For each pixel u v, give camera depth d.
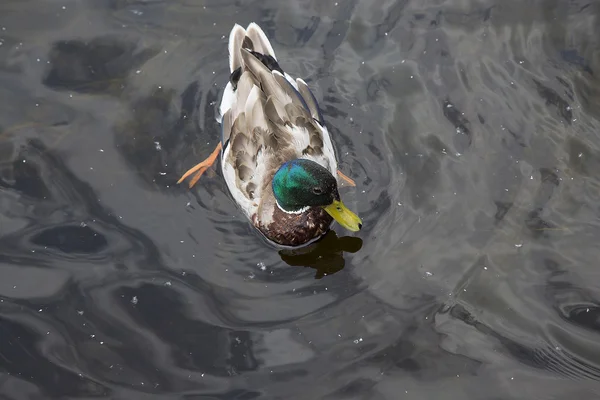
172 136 10.03
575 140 9.74
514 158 9.62
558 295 8.39
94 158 9.77
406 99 10.29
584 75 10.31
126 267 8.82
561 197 9.23
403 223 9.15
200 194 9.55
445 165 9.64
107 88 10.42
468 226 9.04
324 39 10.89
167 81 10.49
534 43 10.62
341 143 9.97
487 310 8.32
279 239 9.16
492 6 10.97
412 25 10.91
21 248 8.98
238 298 8.58
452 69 10.48
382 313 8.36
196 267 8.86
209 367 8.01
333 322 8.31
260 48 10.12
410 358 7.98
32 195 9.44
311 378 7.88
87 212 9.30
